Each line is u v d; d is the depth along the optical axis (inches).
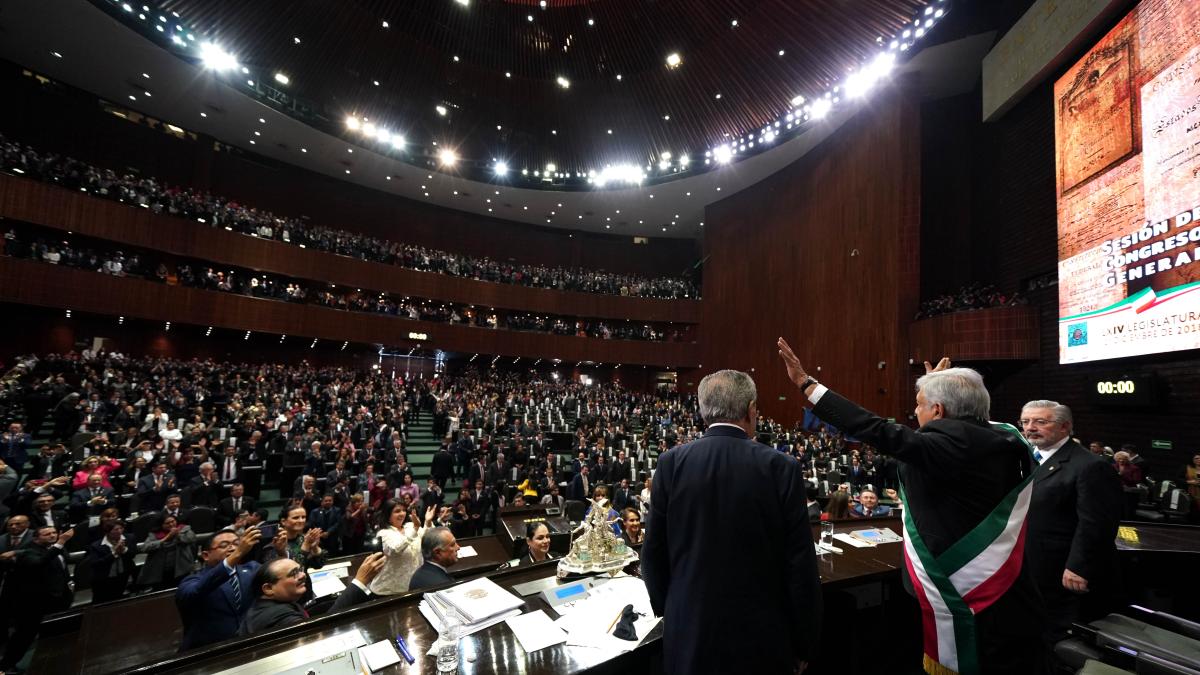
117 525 208.7
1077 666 74.6
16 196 536.7
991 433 67.1
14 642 174.2
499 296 956.0
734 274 936.3
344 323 805.9
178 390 495.2
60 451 312.7
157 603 123.5
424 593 89.7
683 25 663.1
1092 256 381.7
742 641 54.2
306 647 73.0
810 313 749.9
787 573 56.8
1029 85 462.0
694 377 1007.0
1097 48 383.6
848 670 110.1
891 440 67.3
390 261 873.5
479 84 773.3
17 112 621.0
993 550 64.9
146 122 717.9
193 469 323.3
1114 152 364.5
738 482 59.0
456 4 676.7
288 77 682.2
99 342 644.7
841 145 695.7
